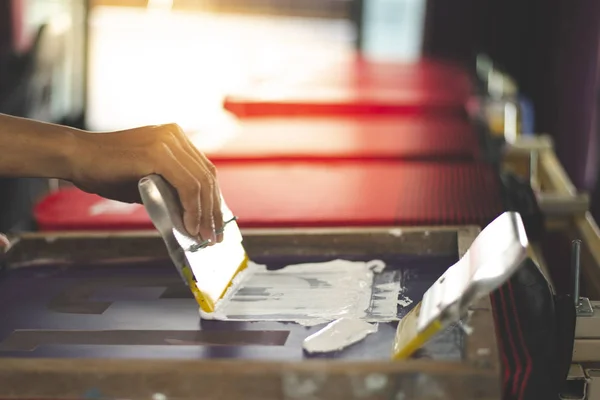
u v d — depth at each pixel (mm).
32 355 864
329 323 926
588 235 1414
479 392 698
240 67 3922
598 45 3002
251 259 1176
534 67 3814
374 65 3455
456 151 1926
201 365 729
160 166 934
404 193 1544
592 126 3041
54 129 980
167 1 4105
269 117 2482
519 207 1404
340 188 1608
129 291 1072
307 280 1080
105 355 856
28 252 1212
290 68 3324
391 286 1045
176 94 3975
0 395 747
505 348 843
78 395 740
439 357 793
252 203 1510
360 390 709
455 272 852
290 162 1903
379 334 879
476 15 3918
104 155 950
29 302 1039
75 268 1177
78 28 3855
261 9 4180
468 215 1360
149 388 731
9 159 965
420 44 4059
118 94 4020
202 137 2145
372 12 4133
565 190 1673
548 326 884
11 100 3051
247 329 915
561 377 891
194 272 917
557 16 3504
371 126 2305
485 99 2643
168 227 896
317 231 1180
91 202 1564
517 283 936
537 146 2053
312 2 4160
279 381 716
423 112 2504
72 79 3854
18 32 3477
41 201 1580
